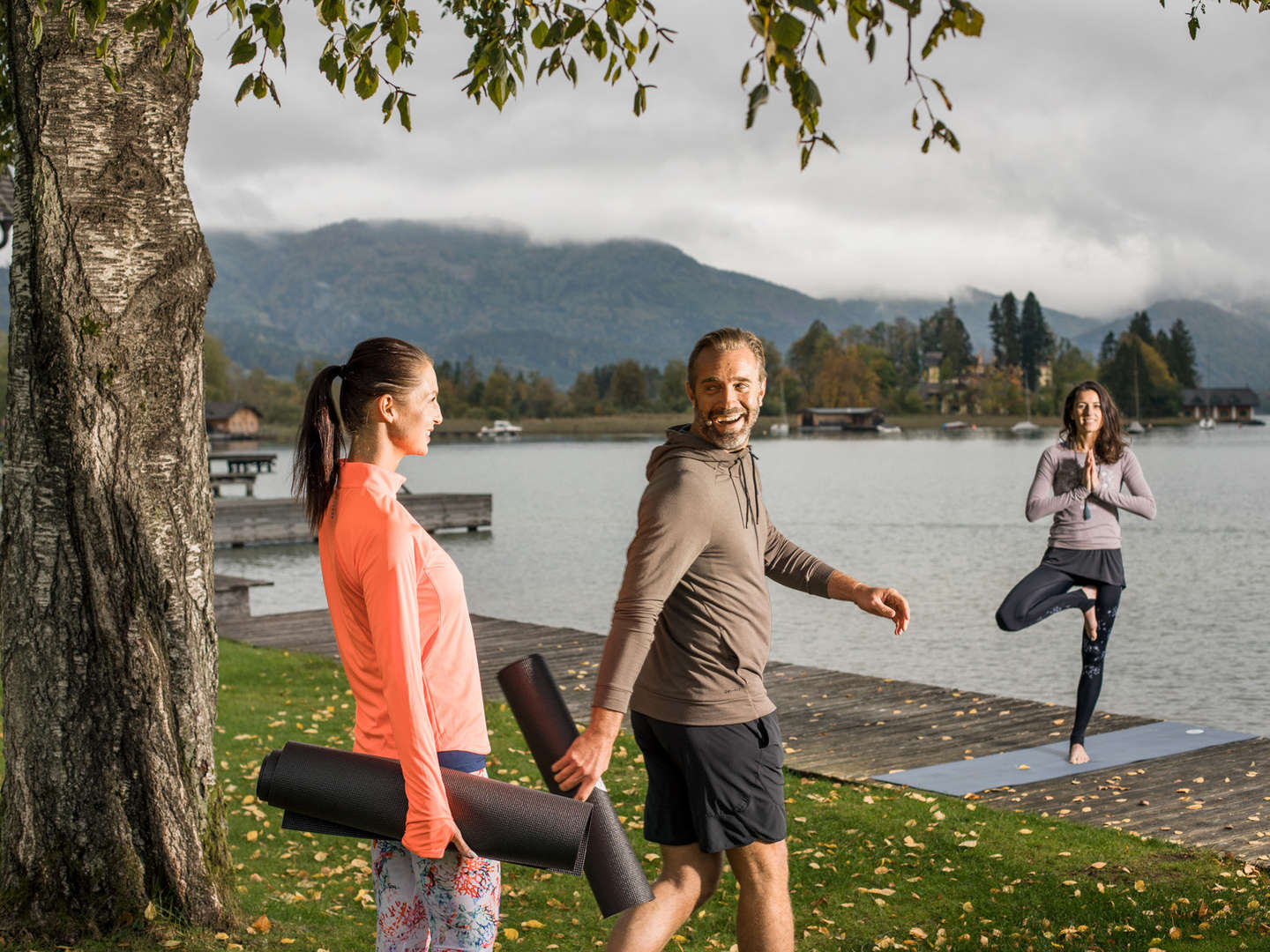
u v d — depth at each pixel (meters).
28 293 3.88
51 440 3.88
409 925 2.75
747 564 3.04
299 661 10.69
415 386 2.67
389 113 3.65
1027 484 57.69
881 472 69.81
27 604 3.91
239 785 6.49
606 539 32.81
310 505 2.66
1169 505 43.25
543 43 3.30
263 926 4.15
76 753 3.91
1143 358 195.38
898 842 5.52
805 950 4.30
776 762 3.09
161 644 3.99
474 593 22.03
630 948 2.96
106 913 3.91
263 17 3.12
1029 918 4.55
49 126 3.82
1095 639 6.60
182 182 4.02
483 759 2.70
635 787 6.56
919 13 2.32
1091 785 6.35
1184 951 4.13
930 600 20.36
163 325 3.97
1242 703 12.26
